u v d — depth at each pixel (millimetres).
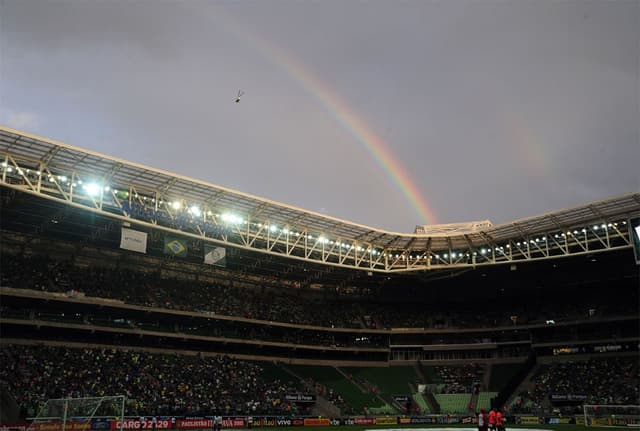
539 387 89688
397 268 91812
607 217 75312
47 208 68500
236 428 68875
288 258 86062
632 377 84812
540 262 89750
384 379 95688
